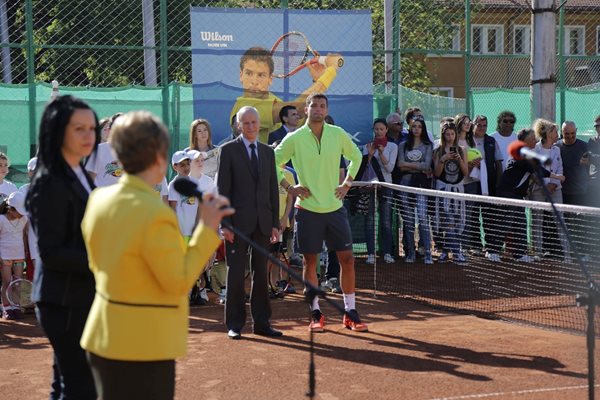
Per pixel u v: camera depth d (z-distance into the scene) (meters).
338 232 8.22
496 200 9.00
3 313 9.32
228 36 12.14
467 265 12.15
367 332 8.18
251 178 7.96
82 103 4.59
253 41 12.24
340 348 7.51
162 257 3.62
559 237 11.73
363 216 12.88
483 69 23.64
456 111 13.88
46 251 4.33
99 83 13.34
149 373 3.72
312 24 12.43
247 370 6.75
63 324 4.42
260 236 8.02
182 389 6.23
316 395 6.04
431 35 14.23
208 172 10.29
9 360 7.27
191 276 3.69
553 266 11.79
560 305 9.44
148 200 3.69
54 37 13.01
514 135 12.71
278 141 10.49
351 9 13.39
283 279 10.48
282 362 7.00
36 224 4.39
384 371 6.69
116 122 3.80
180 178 3.88
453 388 6.18
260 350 7.45
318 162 8.12
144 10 12.55
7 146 11.58
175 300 3.76
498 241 12.09
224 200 3.79
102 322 3.72
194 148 10.47
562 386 6.21
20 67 13.04
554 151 12.35
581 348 7.42
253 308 8.09
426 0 14.09
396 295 10.28
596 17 25.55
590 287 5.11
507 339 7.82
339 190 8.27
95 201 3.82
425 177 12.17
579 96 14.81
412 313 9.17
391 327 8.40
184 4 13.62
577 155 12.45
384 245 12.49
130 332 3.67
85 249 4.41
